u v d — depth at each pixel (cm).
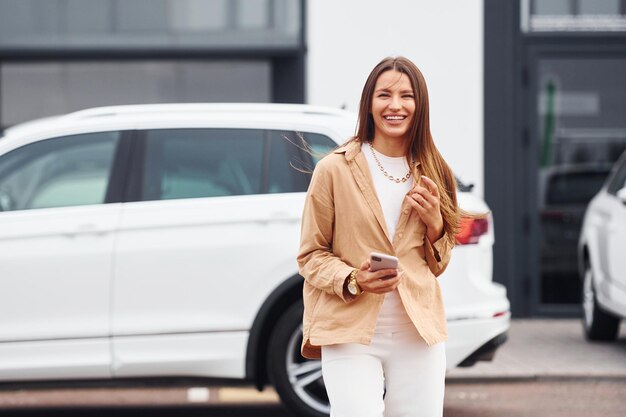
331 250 545
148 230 904
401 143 541
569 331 1484
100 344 897
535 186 1574
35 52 1537
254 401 1083
